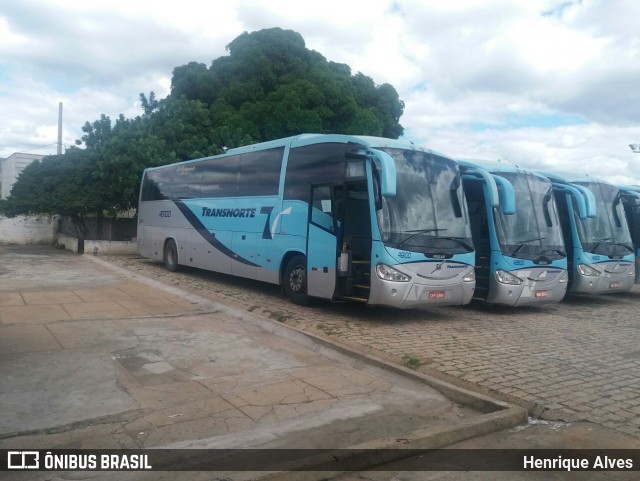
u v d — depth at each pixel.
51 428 5.23
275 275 12.74
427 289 10.35
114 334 8.96
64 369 6.98
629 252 15.05
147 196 20.00
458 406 6.39
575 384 7.01
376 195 10.20
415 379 7.23
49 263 19.50
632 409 6.17
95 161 23.52
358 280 10.84
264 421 5.63
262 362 7.79
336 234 10.84
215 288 14.48
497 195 11.74
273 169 13.10
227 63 25.27
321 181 11.45
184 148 22.91
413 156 10.92
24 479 4.29
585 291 14.23
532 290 12.33
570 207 14.54
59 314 10.20
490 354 8.39
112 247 23.97
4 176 40.59
